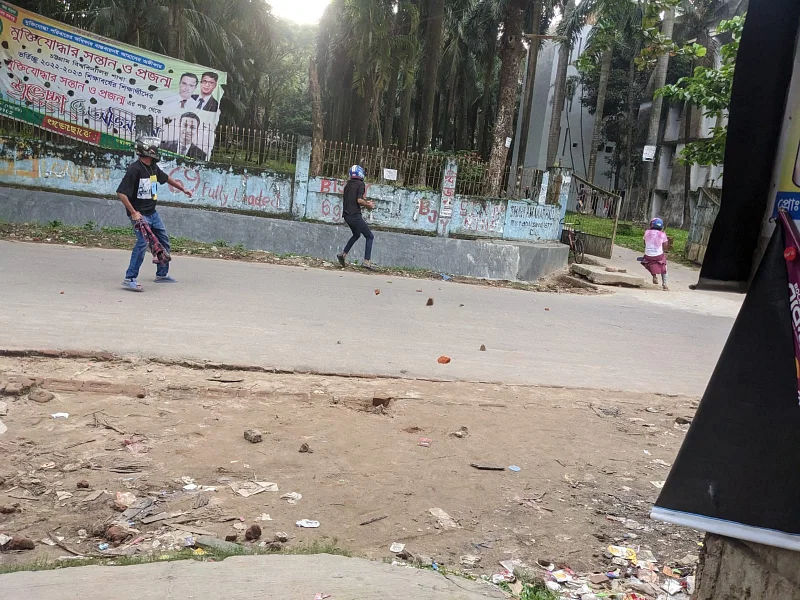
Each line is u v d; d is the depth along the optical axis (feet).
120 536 9.66
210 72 43.06
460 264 44.27
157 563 8.94
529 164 142.82
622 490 13.12
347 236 43.21
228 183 42.73
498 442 14.83
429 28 67.77
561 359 23.18
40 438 12.62
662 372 22.94
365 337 23.03
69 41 41.57
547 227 51.49
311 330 23.11
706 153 38.73
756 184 7.28
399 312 28.45
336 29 75.92
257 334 21.54
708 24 87.86
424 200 44.93
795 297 6.86
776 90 7.04
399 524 10.93
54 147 40.91
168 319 22.09
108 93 42.34
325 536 10.31
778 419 6.90
